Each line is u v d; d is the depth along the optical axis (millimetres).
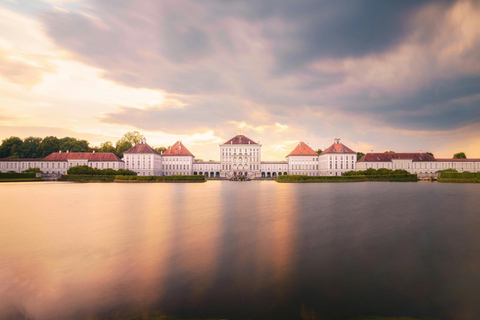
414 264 9609
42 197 32844
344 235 13461
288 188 51844
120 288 7840
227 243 12023
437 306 6949
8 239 12648
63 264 9547
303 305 6961
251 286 7949
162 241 12320
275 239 12688
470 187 53469
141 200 29391
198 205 24859
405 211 21000
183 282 8195
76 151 137625
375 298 7320
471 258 10180
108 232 13969
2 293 7605
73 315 6574
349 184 68125
